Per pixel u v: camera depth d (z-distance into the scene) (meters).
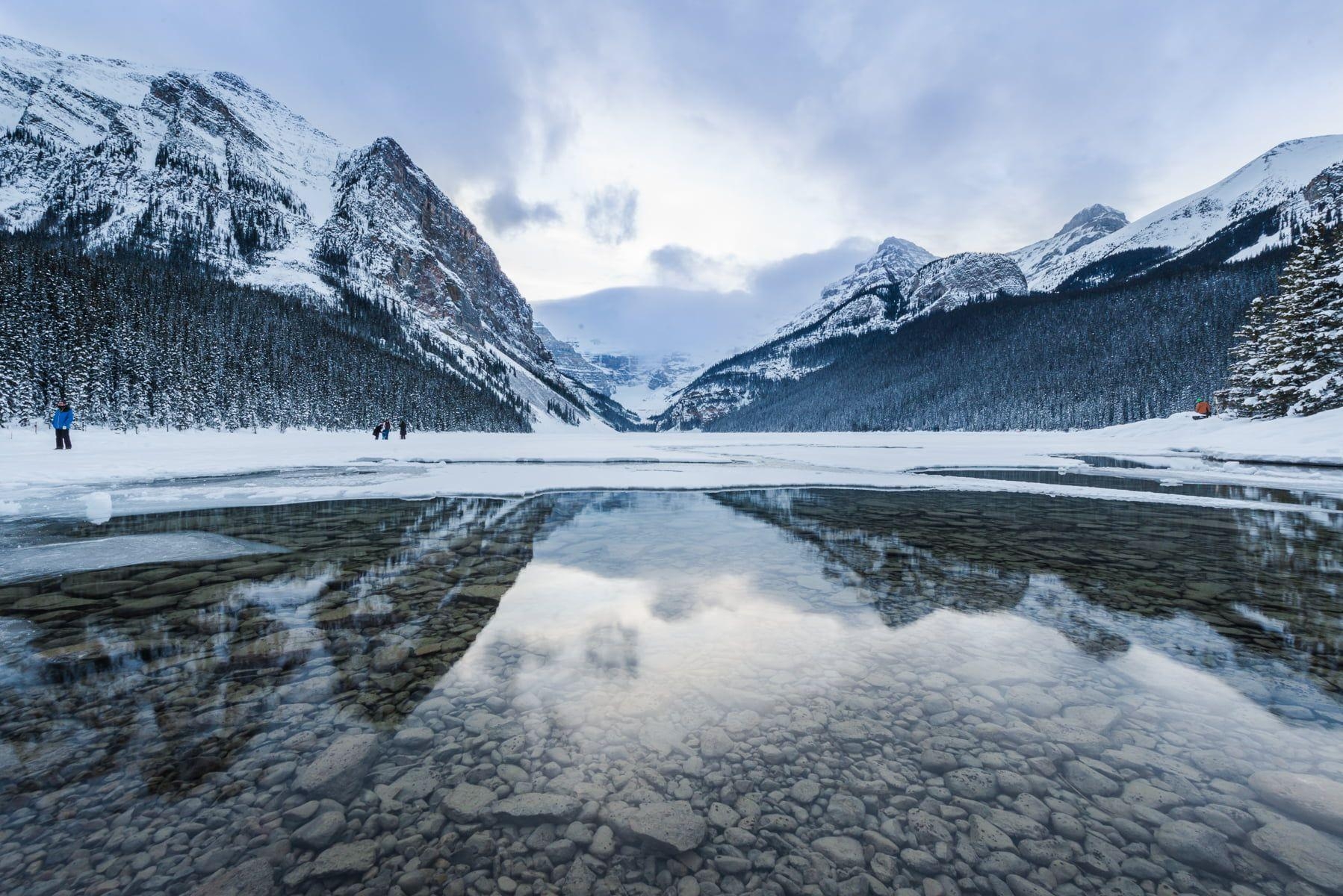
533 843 1.80
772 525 7.70
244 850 1.74
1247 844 1.78
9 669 2.98
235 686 2.81
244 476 13.91
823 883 1.63
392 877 1.65
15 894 1.55
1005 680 2.97
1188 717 2.58
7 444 22.62
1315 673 3.06
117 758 2.18
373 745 2.30
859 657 3.27
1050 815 1.92
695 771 2.16
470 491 11.09
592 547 6.28
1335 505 9.58
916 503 9.97
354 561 5.49
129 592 4.42
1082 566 5.48
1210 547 6.35
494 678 2.96
